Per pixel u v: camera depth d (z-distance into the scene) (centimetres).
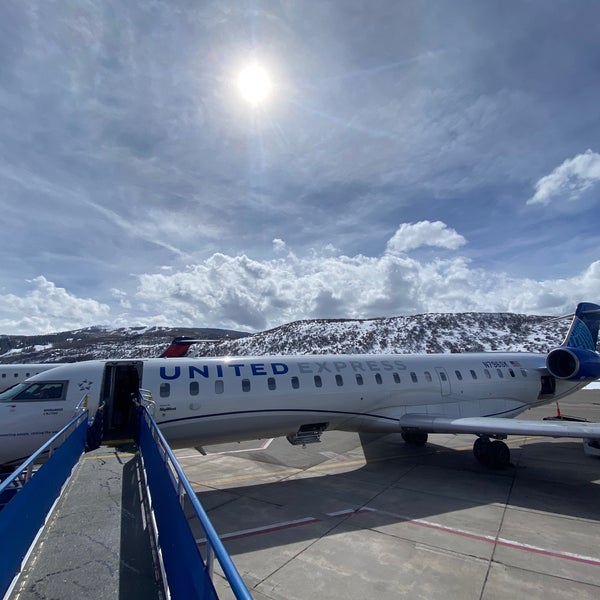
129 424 1144
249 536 765
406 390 1408
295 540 744
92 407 978
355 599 556
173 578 353
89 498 570
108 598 352
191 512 895
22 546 397
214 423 1097
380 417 1354
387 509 905
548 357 1662
